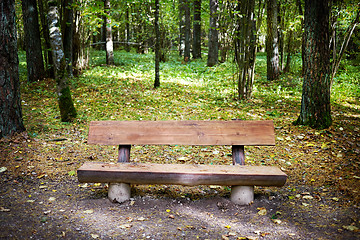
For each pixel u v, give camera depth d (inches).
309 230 109.2
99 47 1004.6
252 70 351.3
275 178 123.2
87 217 118.7
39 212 121.0
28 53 433.4
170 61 742.5
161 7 652.7
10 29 200.7
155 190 149.0
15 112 209.3
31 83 425.4
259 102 341.1
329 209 125.2
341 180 153.3
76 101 328.8
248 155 195.2
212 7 604.4
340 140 209.5
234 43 361.7
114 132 145.7
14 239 99.4
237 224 115.3
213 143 141.5
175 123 145.3
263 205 131.7
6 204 126.5
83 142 217.5
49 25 253.4
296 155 192.4
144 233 107.3
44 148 198.7
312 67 232.5
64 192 143.6
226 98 361.7
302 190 146.6
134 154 196.1
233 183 124.9
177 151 201.8
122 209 127.0
